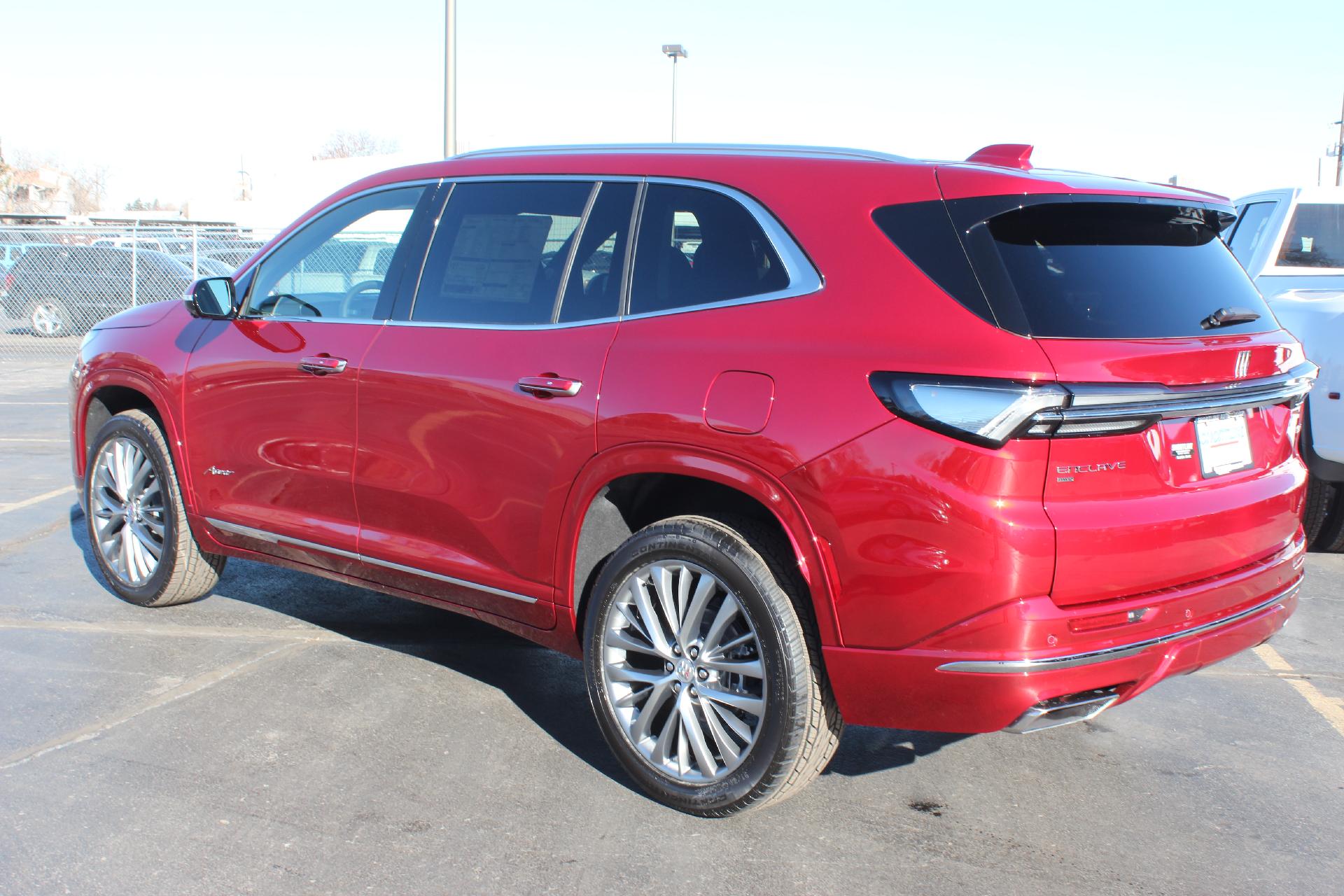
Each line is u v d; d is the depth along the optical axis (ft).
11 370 50.37
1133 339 9.72
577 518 11.53
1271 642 16.76
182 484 15.76
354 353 13.52
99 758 11.87
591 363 11.42
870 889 9.81
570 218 12.31
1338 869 10.34
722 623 10.58
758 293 10.69
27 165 235.20
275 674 14.42
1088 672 9.51
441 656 15.33
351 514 13.83
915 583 9.46
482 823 10.77
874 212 10.28
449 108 53.21
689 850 10.38
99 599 17.31
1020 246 9.86
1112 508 9.54
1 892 9.36
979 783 11.96
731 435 10.28
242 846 10.22
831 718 10.39
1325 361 19.10
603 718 11.48
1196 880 10.11
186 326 15.84
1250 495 10.62
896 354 9.61
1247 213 26.43
